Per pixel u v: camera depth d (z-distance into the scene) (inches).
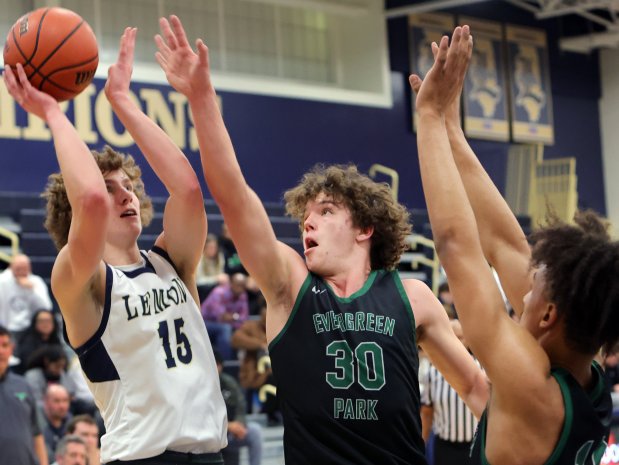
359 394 109.7
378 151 649.0
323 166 134.1
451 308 278.4
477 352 89.4
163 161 127.9
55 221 134.0
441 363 120.0
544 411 86.4
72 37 123.3
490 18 712.4
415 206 658.8
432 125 95.9
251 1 621.3
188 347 125.8
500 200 105.8
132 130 128.2
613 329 87.7
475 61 699.4
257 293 460.1
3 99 509.7
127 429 120.6
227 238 459.2
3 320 380.5
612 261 86.8
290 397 110.8
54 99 123.0
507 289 104.3
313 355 110.9
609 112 773.3
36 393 314.3
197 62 115.1
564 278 87.8
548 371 88.2
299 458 109.4
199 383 124.3
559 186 718.5
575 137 756.6
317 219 119.0
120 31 564.4
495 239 105.4
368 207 119.1
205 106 115.7
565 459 86.6
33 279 396.2
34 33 121.6
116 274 123.3
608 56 775.7
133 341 121.7
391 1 667.4
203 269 448.1
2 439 239.8
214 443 123.0
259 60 625.6
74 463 239.6
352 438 108.7
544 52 741.9
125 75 129.1
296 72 643.5
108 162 128.4
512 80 718.5
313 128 623.8
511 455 87.2
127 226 128.0
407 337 114.3
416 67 673.0
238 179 114.3
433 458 272.4
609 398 93.5
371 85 659.4
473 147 692.7
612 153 769.6
